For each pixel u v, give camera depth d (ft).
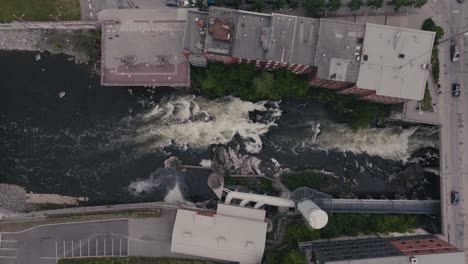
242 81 335.67
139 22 328.08
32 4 335.06
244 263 332.19
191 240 329.93
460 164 337.93
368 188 362.74
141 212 343.46
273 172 359.25
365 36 295.89
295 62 300.20
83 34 343.87
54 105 358.84
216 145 358.84
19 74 356.18
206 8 330.34
